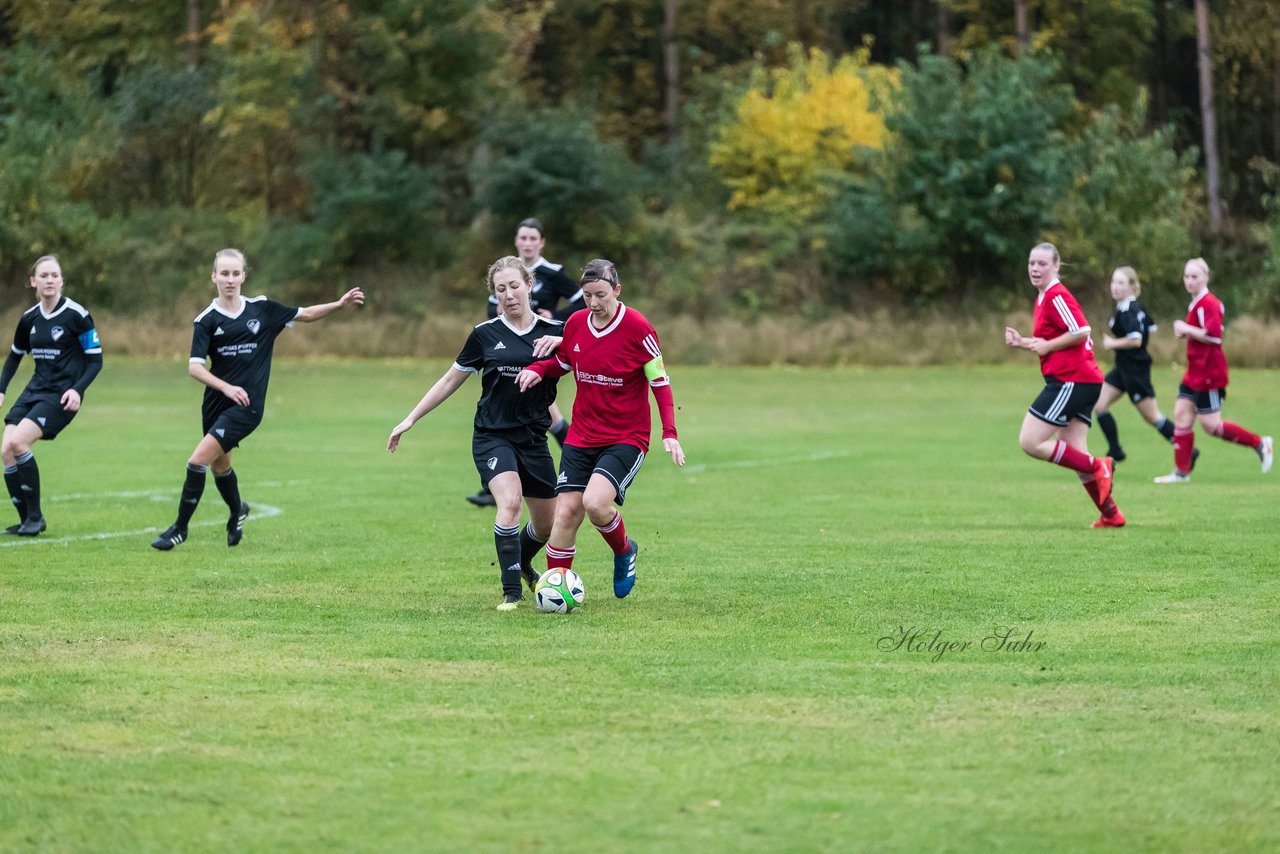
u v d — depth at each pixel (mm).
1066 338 40781
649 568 34812
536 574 32312
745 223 172375
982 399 104312
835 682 22891
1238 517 43969
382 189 167000
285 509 46844
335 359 146375
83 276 164000
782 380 124500
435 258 168250
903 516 44844
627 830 16016
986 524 42875
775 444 72125
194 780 17844
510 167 162500
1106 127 165125
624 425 29484
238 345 38062
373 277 166375
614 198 164375
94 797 17188
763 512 46031
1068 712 21016
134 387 109312
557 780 17828
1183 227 163750
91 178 176125
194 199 180000
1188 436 54312
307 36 176250
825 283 162500
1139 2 199375
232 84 172375
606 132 195250
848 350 146375
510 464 30188
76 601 30328
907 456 65812
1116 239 158625
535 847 15508
